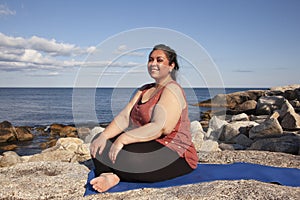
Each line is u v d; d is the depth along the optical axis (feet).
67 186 8.21
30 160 15.98
